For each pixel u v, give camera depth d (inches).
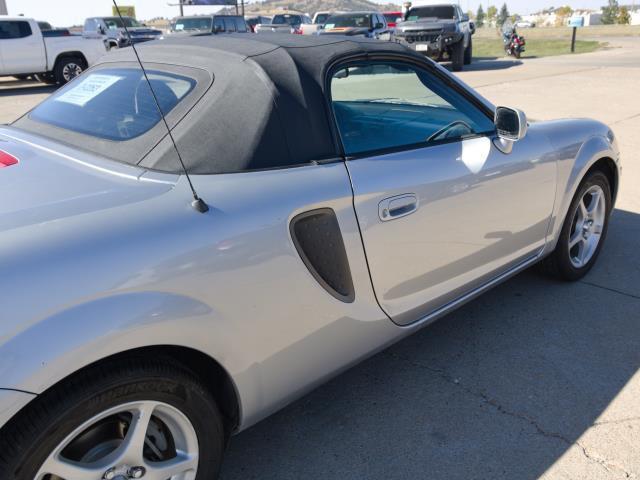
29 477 60.7
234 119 82.6
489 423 101.7
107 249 65.4
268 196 78.8
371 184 90.0
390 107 108.7
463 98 114.5
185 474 74.3
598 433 99.3
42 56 617.6
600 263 163.0
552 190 128.6
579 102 405.1
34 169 82.3
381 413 104.1
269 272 76.9
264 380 81.0
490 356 121.0
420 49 665.6
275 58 89.7
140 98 92.7
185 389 70.6
